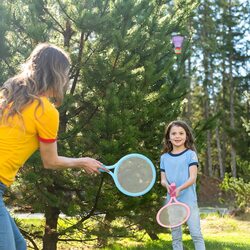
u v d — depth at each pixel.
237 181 15.48
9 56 6.54
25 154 2.73
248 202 15.34
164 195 7.70
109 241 7.54
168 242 9.49
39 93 2.73
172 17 7.87
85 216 7.06
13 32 6.82
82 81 6.97
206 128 8.53
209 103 37.41
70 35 7.23
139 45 6.96
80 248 8.64
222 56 34.41
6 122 2.64
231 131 32.06
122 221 7.72
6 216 2.63
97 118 6.53
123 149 6.43
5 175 2.66
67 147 6.62
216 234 11.70
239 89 36.22
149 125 7.54
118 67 6.69
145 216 7.50
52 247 7.21
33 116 2.65
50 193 6.36
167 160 5.48
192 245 8.90
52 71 2.74
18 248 2.86
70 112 7.09
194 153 5.42
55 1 6.80
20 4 6.85
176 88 8.33
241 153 32.38
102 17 6.39
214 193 27.47
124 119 6.36
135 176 3.68
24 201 6.61
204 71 34.34
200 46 32.22
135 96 6.58
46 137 2.72
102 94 6.83
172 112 7.96
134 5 6.53
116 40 6.36
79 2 6.57
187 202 5.24
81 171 6.74
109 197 6.65
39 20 6.89
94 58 6.68
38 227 7.39
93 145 6.55
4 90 2.74
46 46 2.81
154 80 6.93
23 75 2.76
